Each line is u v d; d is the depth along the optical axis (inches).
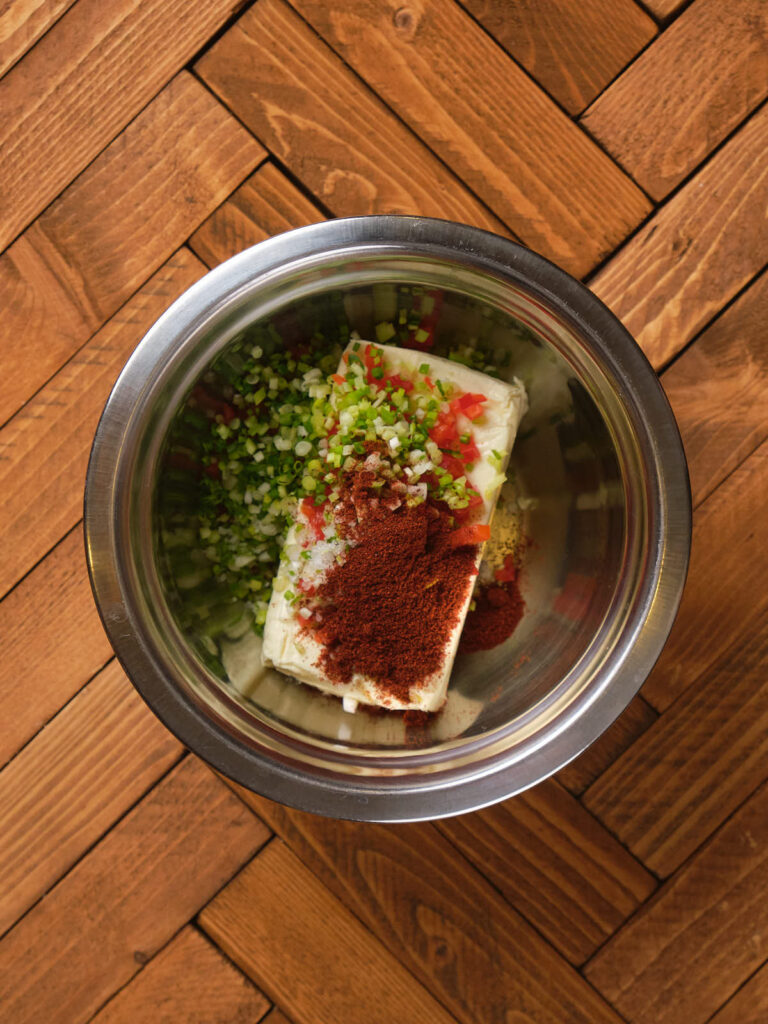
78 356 14.9
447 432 13.4
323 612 13.3
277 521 13.7
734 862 14.9
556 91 14.8
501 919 14.9
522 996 14.9
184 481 13.5
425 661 13.3
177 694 12.0
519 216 14.8
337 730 13.4
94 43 14.8
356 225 12.1
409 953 14.9
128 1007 14.9
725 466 14.9
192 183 14.8
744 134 14.8
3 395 14.9
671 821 14.9
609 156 14.8
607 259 14.8
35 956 14.9
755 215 14.8
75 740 14.9
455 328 13.7
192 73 14.9
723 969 14.8
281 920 14.9
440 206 14.8
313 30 14.8
